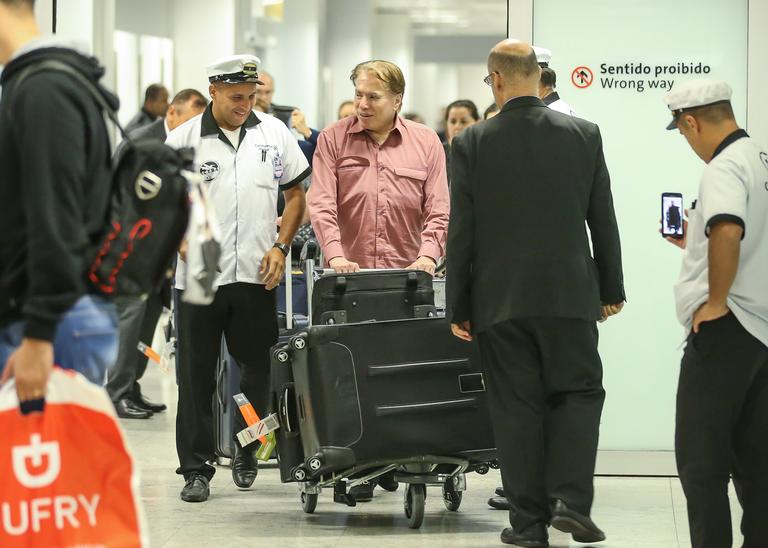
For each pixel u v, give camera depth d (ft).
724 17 38.63
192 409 34.94
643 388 38.96
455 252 28.43
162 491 36.17
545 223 27.96
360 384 30.45
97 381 18.20
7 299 17.49
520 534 28.43
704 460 24.71
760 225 24.34
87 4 49.85
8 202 17.40
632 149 38.86
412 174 34.68
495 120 28.55
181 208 18.60
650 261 38.83
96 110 17.85
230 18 103.40
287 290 38.50
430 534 30.68
